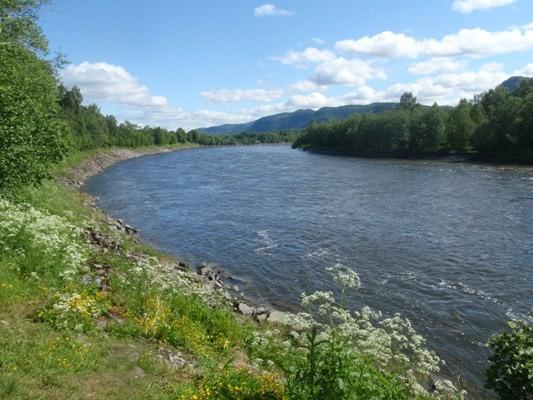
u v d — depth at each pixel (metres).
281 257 19.72
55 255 9.53
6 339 6.17
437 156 73.94
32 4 19.28
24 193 16.80
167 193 39.91
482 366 10.59
